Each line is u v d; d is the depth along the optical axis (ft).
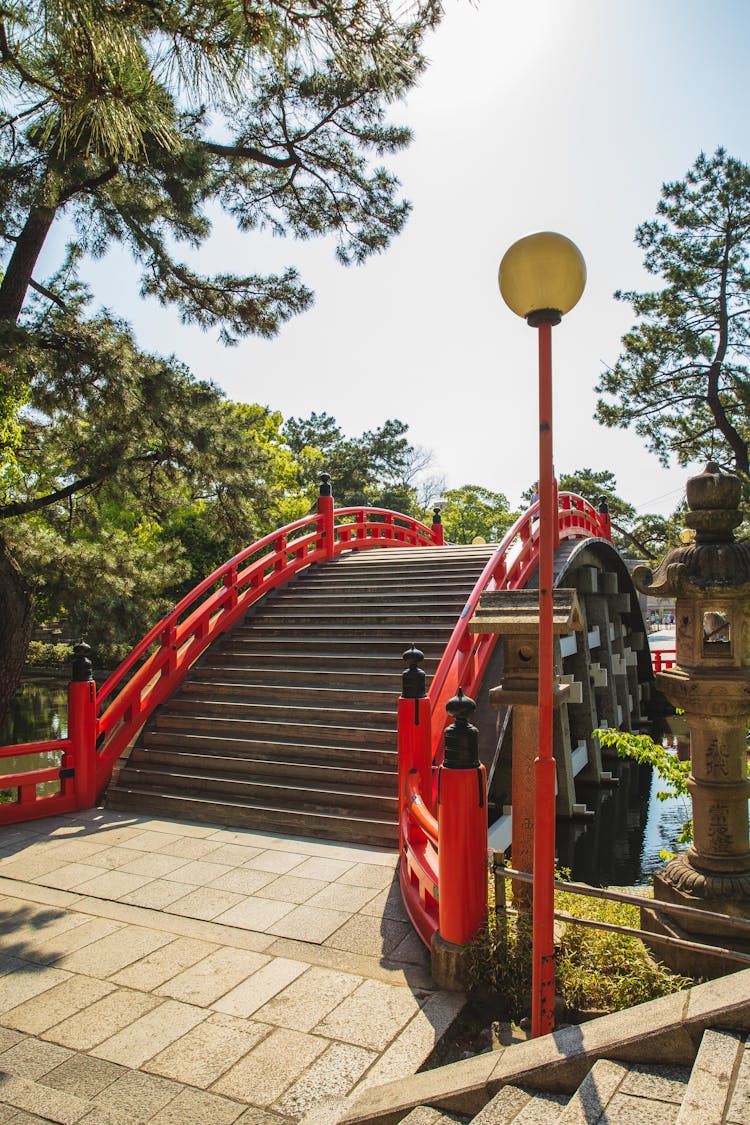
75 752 23.62
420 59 13.58
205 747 25.16
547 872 10.11
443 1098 8.73
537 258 9.84
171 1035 10.94
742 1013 7.66
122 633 42.37
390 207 35.27
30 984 12.53
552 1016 10.11
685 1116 6.62
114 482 36.04
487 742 23.43
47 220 28.68
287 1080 9.83
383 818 20.38
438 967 12.25
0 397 31.78
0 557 26.48
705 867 11.89
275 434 103.86
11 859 18.88
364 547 46.06
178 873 17.80
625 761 48.34
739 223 66.49
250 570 34.17
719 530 12.42
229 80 12.92
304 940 14.12
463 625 24.00
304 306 35.45
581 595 46.03
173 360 38.06
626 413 74.90
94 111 13.76
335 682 26.94
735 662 11.88
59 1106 9.27
